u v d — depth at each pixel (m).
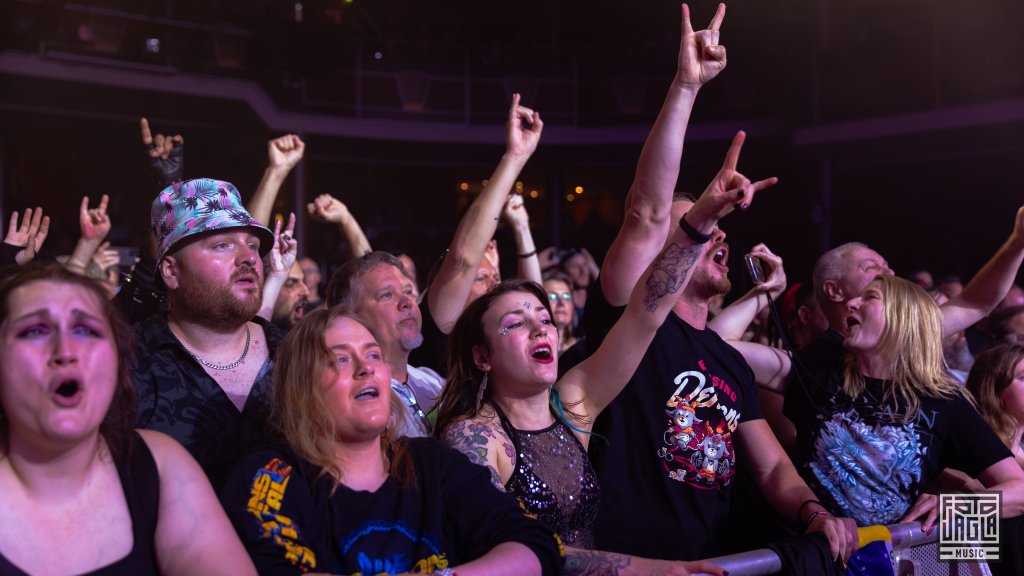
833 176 14.37
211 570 1.38
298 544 1.53
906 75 13.16
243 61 13.36
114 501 1.37
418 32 15.77
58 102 12.13
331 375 1.65
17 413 1.28
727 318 3.01
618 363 2.06
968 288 2.95
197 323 2.07
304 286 3.96
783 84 14.41
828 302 3.02
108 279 4.30
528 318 1.98
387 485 1.68
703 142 14.89
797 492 2.22
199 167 15.03
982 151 12.71
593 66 15.38
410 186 16.61
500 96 15.45
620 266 2.19
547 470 1.94
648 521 2.10
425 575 1.49
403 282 2.43
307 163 14.87
